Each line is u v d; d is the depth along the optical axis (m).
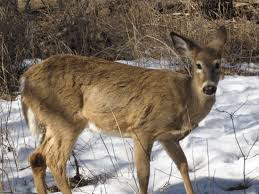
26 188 11.40
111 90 11.08
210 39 18.86
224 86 16.83
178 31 19.33
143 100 10.93
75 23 19.47
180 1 21.61
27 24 18.19
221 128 13.82
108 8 21.58
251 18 22.41
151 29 19.34
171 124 10.92
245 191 10.85
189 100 10.94
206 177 11.52
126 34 19.36
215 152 12.44
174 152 10.97
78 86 11.21
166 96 10.87
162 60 18.09
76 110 11.30
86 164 12.22
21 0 22.73
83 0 20.12
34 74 11.31
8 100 15.66
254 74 18.30
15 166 12.14
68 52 18.45
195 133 13.55
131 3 21.30
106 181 11.55
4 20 17.53
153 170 11.99
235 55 19.02
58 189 11.56
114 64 11.34
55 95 11.24
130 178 11.56
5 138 12.87
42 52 18.44
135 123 11.01
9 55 16.81
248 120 14.20
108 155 12.59
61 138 11.32
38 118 11.41
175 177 11.59
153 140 11.03
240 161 12.01
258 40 20.25
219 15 21.95
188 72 17.00
